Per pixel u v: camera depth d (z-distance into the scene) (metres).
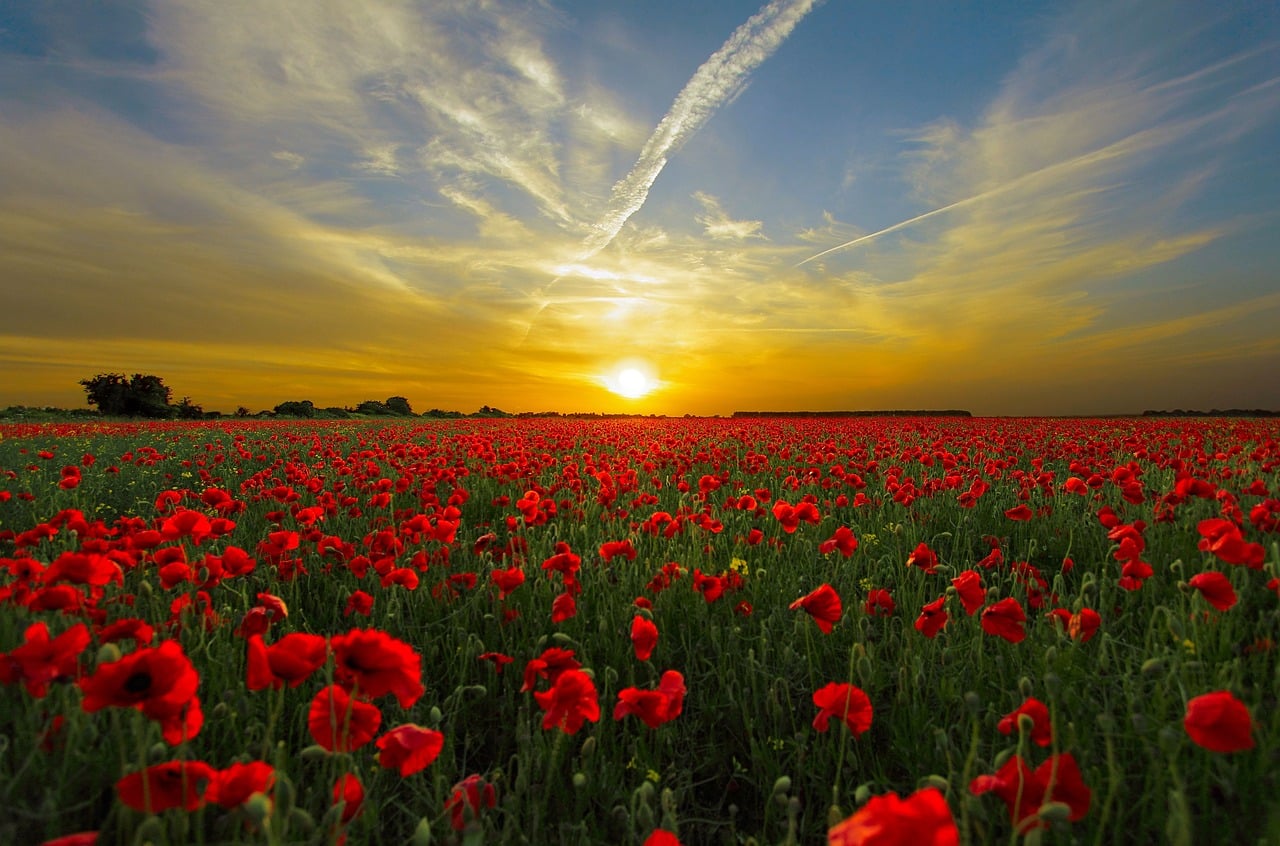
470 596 4.12
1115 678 2.68
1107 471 8.41
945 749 2.13
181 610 2.93
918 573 4.20
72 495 7.85
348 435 20.98
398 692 1.79
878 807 1.06
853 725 2.05
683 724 2.97
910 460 10.95
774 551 5.11
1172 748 1.66
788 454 11.40
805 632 3.30
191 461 11.83
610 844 2.26
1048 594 4.20
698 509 6.41
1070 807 1.54
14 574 3.06
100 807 2.12
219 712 2.35
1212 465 7.38
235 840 1.53
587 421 38.16
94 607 3.02
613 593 4.05
